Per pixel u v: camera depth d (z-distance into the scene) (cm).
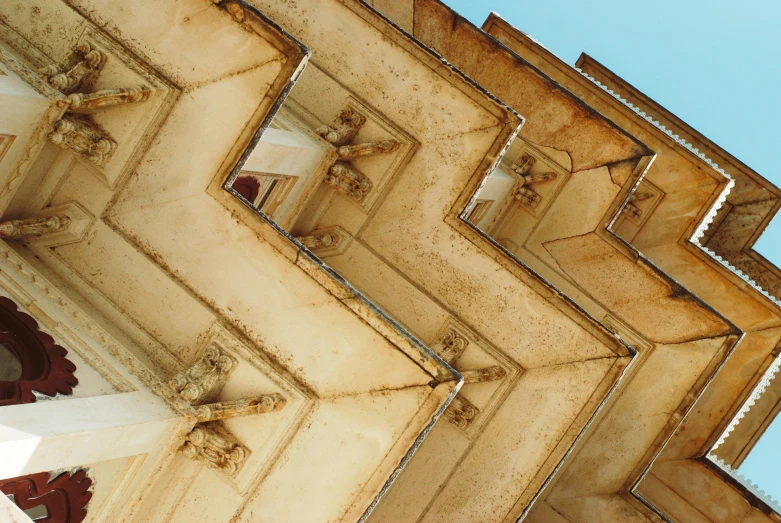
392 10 1215
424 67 925
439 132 937
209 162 724
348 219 982
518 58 1146
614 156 1124
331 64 967
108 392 646
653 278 1122
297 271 713
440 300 965
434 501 977
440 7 1188
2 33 736
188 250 745
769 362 1326
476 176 927
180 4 709
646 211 1375
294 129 915
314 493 716
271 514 726
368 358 700
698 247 1347
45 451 550
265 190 902
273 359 729
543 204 1175
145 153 737
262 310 729
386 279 977
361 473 705
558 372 924
